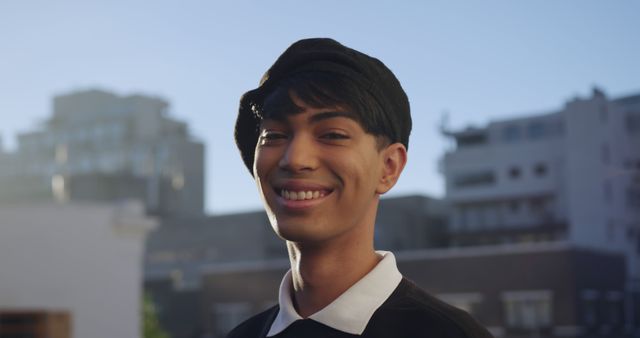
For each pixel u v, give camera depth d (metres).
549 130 50.97
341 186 1.40
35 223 14.63
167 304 42.50
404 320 1.42
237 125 1.58
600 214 48.00
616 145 49.72
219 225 50.16
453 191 53.09
